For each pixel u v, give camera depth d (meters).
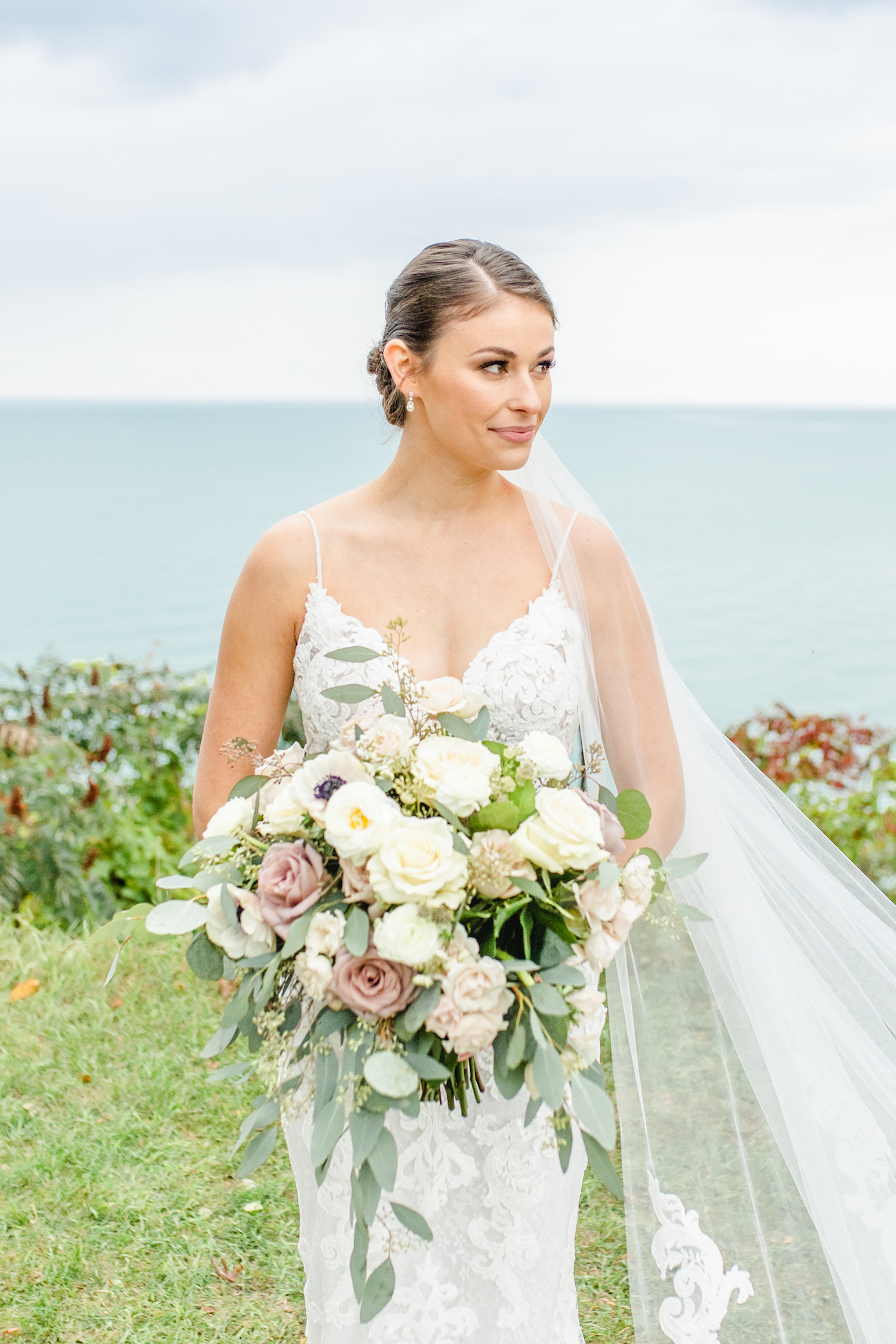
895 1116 2.06
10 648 17.91
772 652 17.36
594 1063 1.72
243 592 2.14
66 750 5.32
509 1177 1.93
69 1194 3.22
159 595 22.97
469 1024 1.54
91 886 5.21
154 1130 3.54
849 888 2.28
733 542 30.14
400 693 1.86
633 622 2.17
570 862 1.61
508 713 2.04
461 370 1.94
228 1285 2.89
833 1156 2.02
